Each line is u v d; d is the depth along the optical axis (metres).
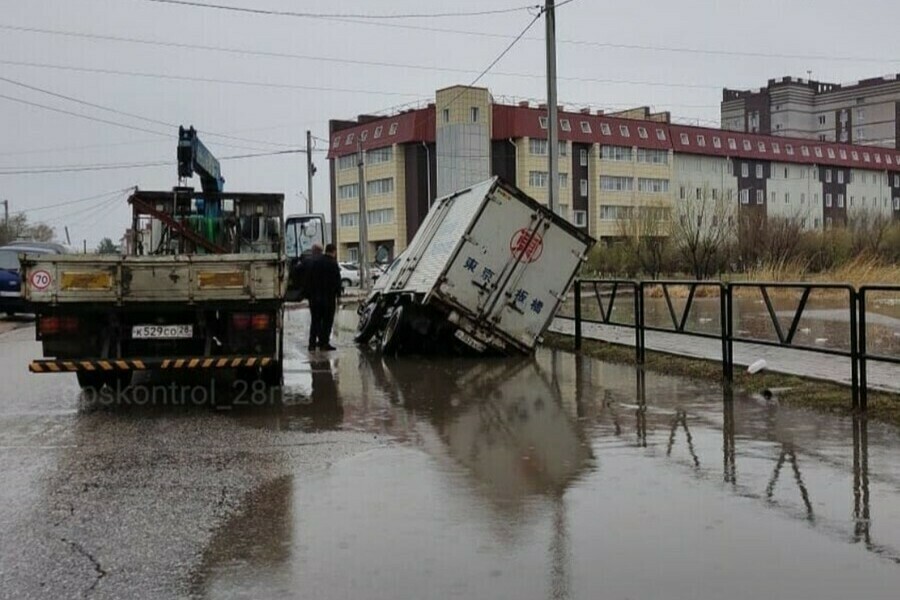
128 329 9.98
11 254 26.61
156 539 5.08
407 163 70.88
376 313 16.38
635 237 36.62
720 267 35.19
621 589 4.27
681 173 76.50
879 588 4.25
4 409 9.59
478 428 8.31
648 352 13.73
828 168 86.69
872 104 105.75
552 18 18.88
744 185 80.62
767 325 14.84
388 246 72.06
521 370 12.60
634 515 5.43
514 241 13.94
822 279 29.31
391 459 7.02
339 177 77.31
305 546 4.92
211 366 9.85
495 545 4.91
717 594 4.21
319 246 16.34
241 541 5.03
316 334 15.91
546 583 4.35
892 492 5.84
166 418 8.98
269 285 9.98
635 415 8.88
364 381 11.62
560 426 8.35
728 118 114.62
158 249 14.35
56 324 9.79
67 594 4.28
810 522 5.24
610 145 71.56
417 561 4.67
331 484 6.25
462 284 13.75
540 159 67.81
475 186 15.13
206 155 15.63
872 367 11.68
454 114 65.31
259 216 14.86
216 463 6.93
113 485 6.28
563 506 5.64
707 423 8.34
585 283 15.37
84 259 9.68
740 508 5.55
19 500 5.91
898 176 92.50
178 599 4.21
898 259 35.72
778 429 7.95
